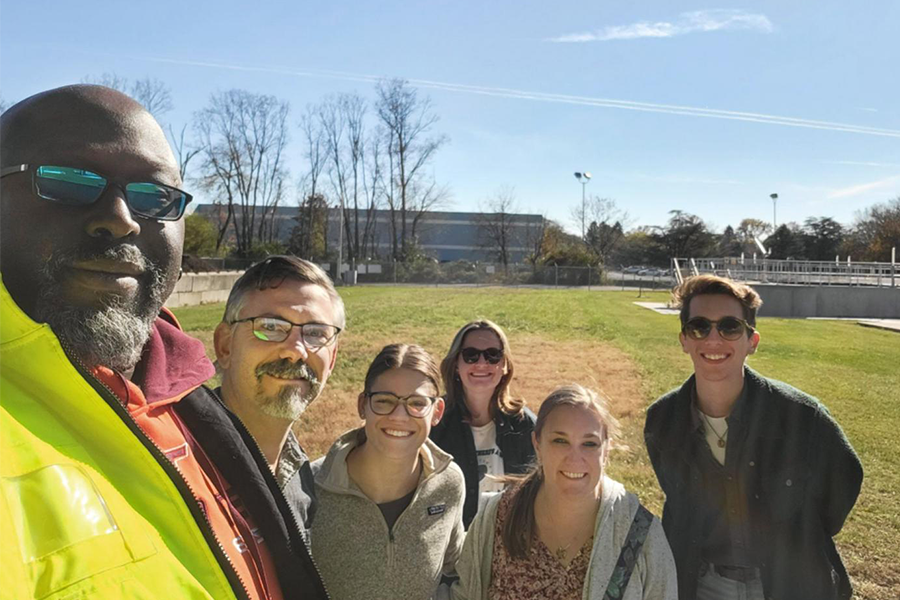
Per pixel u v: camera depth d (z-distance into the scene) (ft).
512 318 73.05
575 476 7.59
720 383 8.99
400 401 7.82
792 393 8.98
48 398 4.00
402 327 60.95
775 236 232.73
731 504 9.02
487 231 244.63
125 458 4.14
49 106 4.61
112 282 4.48
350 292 133.18
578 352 46.73
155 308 4.91
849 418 28.07
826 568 8.86
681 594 9.34
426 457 8.39
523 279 181.27
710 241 234.38
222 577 4.33
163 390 5.14
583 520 7.77
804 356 47.96
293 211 268.41
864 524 16.72
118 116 4.75
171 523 4.18
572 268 179.22
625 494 7.95
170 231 4.97
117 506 3.84
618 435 8.18
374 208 217.36
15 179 4.43
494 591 8.05
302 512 7.25
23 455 3.56
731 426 8.90
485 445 11.88
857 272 115.85
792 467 8.64
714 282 9.05
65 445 3.82
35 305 4.43
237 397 6.85
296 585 5.61
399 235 270.46
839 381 37.42
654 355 45.57
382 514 7.98
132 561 3.72
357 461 8.14
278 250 185.57
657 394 31.78
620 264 241.55
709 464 9.25
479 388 11.68
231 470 5.51
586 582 7.54
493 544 8.20
